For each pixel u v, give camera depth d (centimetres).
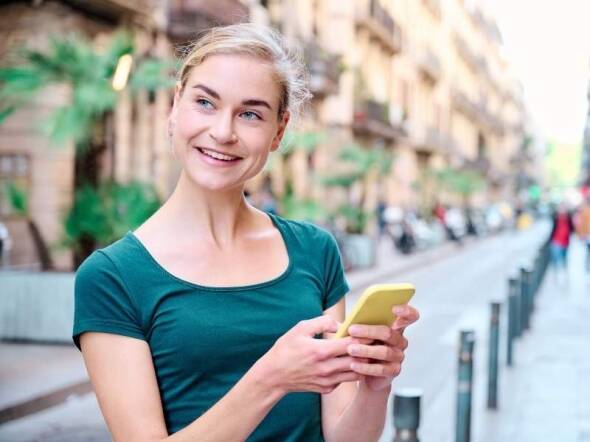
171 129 169
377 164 2155
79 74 990
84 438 613
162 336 151
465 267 2402
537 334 1105
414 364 919
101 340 150
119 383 148
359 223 2167
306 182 2366
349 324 136
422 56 4166
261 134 158
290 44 169
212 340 151
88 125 1042
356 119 2903
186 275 155
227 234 162
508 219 5584
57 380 745
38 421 657
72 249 1040
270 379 136
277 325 156
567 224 1959
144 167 1568
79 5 1435
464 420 512
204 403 151
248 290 157
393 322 140
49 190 1386
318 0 2709
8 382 733
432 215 3600
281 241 170
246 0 1959
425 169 4128
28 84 980
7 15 1366
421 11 4294
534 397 736
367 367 136
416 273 2184
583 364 890
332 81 2592
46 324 939
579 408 695
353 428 164
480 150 6431
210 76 156
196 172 157
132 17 1556
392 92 3666
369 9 3133
